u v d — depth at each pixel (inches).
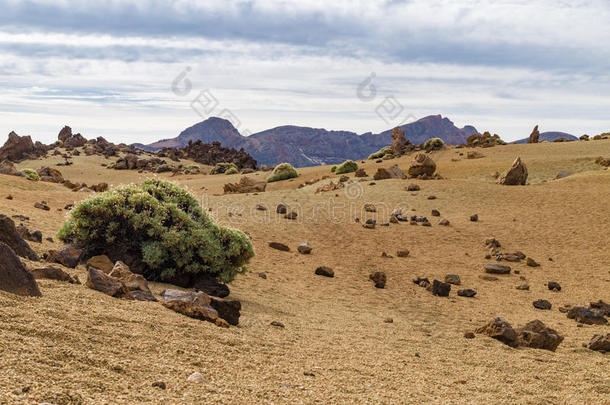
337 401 181.6
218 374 191.8
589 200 1176.8
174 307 290.8
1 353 154.7
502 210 1131.3
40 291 248.7
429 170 1761.8
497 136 3533.5
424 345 332.2
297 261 672.4
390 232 924.6
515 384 250.2
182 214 430.6
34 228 530.9
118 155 5502.0
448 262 743.1
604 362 318.3
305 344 284.4
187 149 6200.8
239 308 312.0
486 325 386.6
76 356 171.6
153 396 152.5
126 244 414.0
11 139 4731.8
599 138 3294.8
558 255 789.2
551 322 457.4
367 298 512.4
